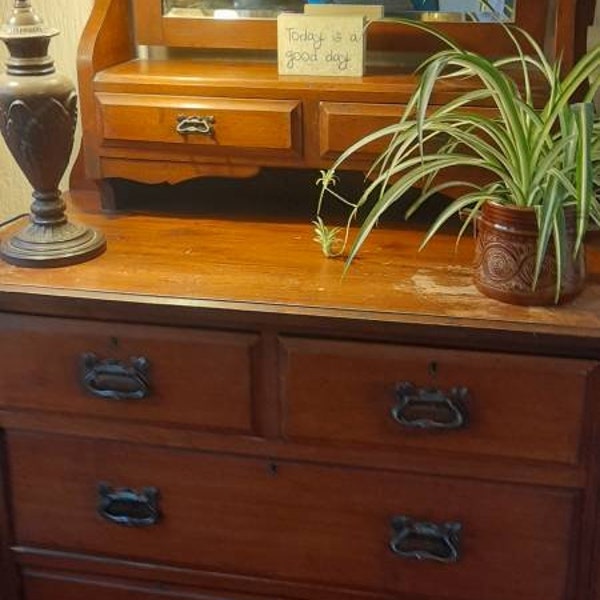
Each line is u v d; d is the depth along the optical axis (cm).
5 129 124
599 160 113
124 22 145
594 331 111
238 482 128
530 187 113
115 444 129
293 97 132
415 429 119
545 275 114
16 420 131
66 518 135
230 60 149
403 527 125
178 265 129
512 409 116
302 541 129
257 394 122
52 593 140
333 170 122
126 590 137
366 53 144
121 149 139
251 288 122
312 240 137
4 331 125
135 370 123
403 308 116
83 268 128
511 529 122
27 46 120
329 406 120
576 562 121
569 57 131
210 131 134
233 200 152
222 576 133
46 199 129
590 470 117
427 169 116
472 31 139
